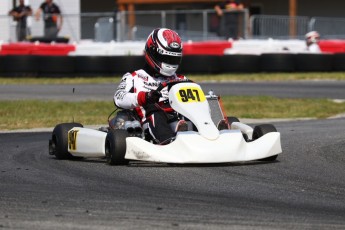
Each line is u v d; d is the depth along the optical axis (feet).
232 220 63.57
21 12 301.43
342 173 87.97
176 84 94.32
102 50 291.99
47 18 303.27
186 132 89.20
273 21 303.68
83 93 214.48
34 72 259.39
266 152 91.40
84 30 312.29
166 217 64.69
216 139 89.04
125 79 99.96
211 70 261.65
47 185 80.48
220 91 215.31
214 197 73.20
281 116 163.63
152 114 94.32
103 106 180.96
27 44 281.54
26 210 67.72
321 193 75.61
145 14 310.24
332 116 164.25
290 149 107.96
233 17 301.22
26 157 104.78
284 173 87.25
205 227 61.16
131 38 307.78
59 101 190.49
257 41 290.76
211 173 86.33
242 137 90.53
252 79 249.75
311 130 132.87
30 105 181.06
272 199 72.38
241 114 166.20
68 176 86.43
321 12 379.96
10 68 259.39
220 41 293.23
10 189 78.18
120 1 361.92
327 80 248.11
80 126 104.63
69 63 259.39
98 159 101.71
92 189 77.82
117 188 78.23
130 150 89.35
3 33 302.45
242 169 89.20
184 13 307.78
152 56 98.84
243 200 71.82
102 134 95.30
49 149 106.42
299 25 305.94
